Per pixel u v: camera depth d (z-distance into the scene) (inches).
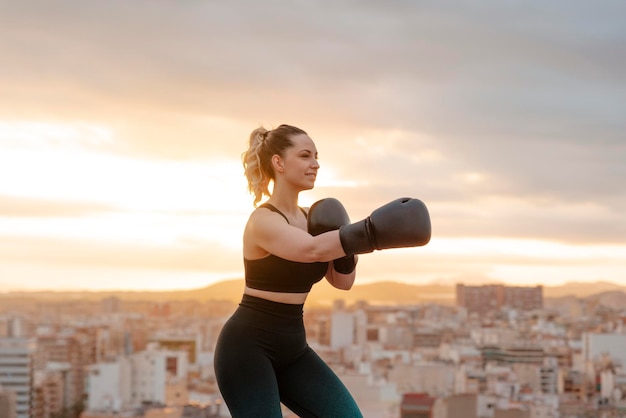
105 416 3193.9
